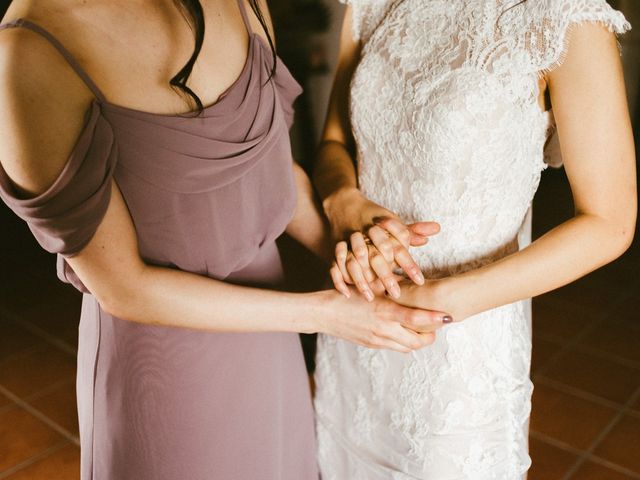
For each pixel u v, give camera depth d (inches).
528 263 43.6
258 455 50.1
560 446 109.7
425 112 48.4
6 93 34.9
